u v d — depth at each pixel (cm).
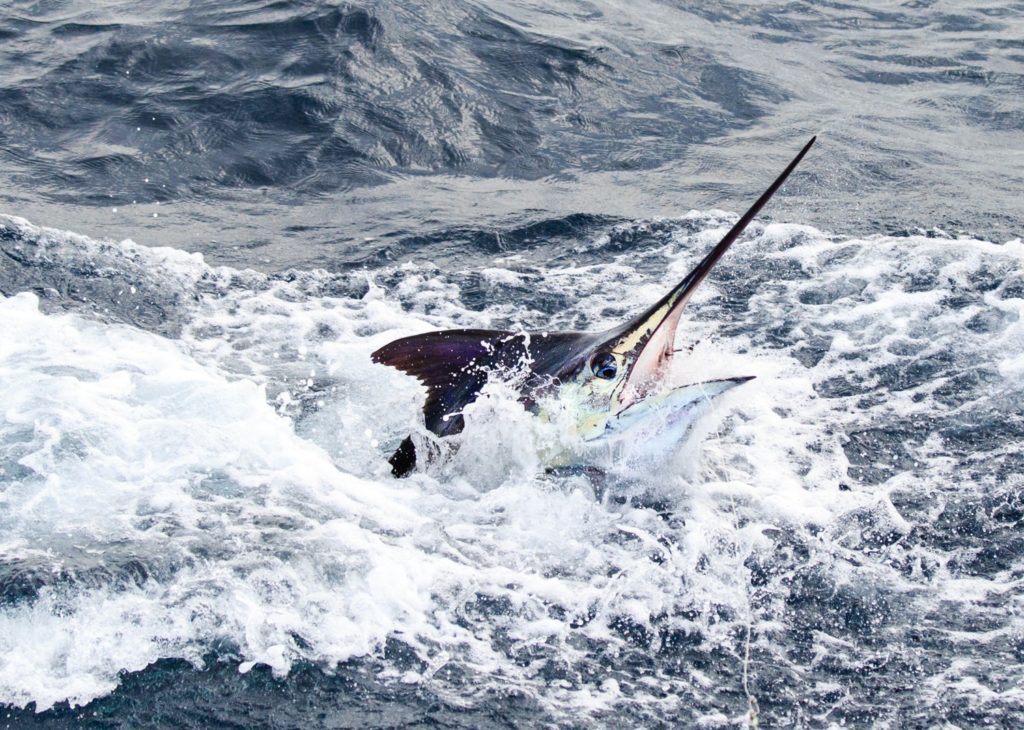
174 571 852
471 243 1529
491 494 992
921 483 1009
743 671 806
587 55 2177
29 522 895
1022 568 903
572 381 1016
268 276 1423
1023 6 2898
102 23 2178
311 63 2020
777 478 1013
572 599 865
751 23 2608
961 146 1984
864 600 870
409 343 1055
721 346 1228
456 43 2147
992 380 1153
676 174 1797
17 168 1712
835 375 1176
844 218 1603
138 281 1362
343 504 954
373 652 806
